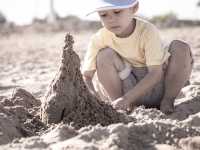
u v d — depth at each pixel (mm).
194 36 8445
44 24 13945
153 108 2094
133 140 1520
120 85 2156
